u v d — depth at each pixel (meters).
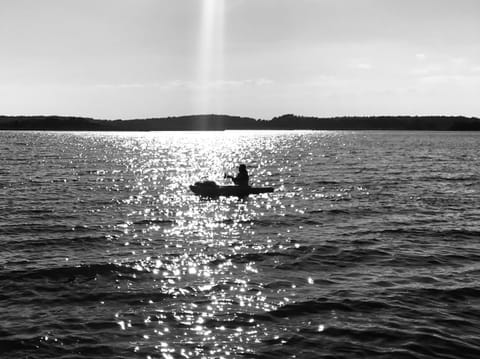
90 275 13.67
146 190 34.03
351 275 13.84
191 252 16.42
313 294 12.19
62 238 18.34
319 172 47.50
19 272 13.80
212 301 11.73
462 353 9.06
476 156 71.62
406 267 14.62
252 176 44.38
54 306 11.34
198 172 50.53
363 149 94.75
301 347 9.30
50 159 63.97
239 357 8.89
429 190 33.03
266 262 15.20
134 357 8.88
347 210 25.08
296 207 26.34
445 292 12.30
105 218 22.84
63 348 9.21
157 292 12.34
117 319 10.59
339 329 10.08
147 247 17.16
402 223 21.47
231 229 20.56
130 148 103.25
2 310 11.05
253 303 11.58
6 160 60.25
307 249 16.80
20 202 27.06
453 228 20.23
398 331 9.98
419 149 93.62
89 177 42.09
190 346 9.34
